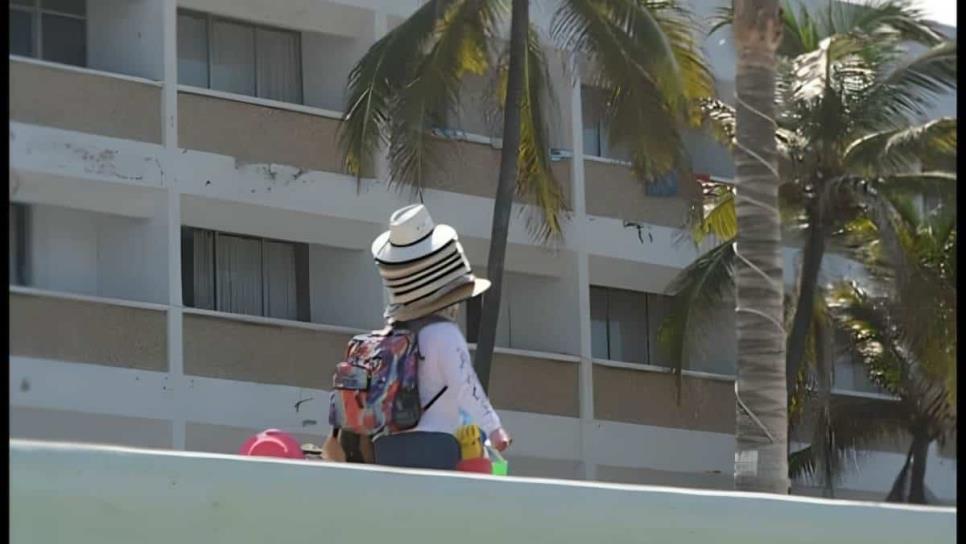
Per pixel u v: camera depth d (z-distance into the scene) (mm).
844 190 50469
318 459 13156
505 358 57500
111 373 50562
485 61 48438
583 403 58625
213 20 56625
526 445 57375
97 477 11031
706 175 58969
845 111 50312
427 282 12852
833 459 55281
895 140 49938
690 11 50094
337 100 57906
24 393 49375
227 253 55312
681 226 56906
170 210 53000
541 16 56562
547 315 60094
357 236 56406
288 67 57844
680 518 12383
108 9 54344
